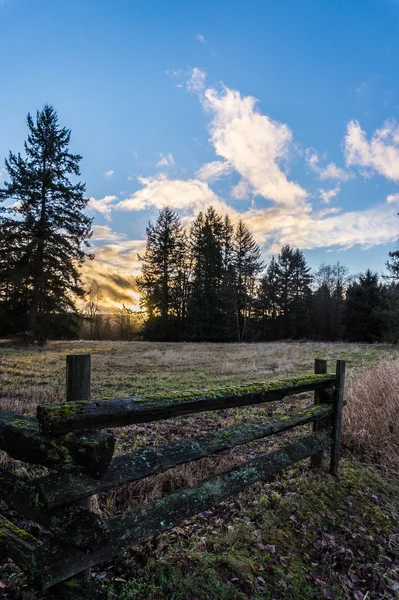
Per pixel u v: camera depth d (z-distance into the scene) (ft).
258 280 142.61
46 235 72.69
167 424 17.67
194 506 7.29
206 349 72.84
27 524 8.87
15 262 73.56
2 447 6.15
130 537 6.12
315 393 12.85
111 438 5.55
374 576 8.50
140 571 7.45
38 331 72.38
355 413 16.17
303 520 9.97
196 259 140.87
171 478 11.18
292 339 137.80
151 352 62.69
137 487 10.57
